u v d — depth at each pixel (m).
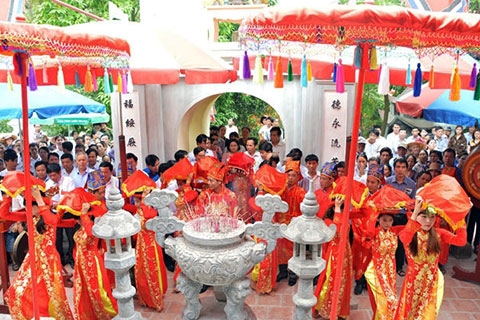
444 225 3.81
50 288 3.52
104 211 3.66
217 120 13.70
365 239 3.96
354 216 3.66
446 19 2.07
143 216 4.02
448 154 5.67
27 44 2.36
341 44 2.38
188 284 3.15
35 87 2.73
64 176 5.82
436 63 4.29
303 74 2.40
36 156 7.42
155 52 4.67
